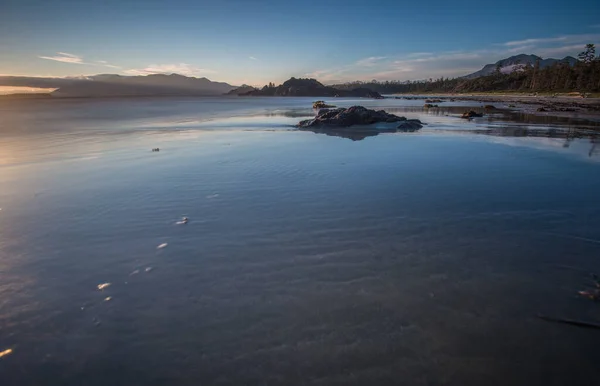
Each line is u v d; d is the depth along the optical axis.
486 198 6.08
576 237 4.52
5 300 3.18
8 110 33.44
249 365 2.41
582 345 2.61
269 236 4.52
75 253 4.08
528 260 3.92
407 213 5.36
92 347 2.61
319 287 3.36
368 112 18.75
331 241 4.38
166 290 3.32
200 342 2.64
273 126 18.86
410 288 3.35
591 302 3.13
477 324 2.85
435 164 8.77
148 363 2.45
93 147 11.58
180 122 21.39
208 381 2.30
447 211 5.45
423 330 2.77
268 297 3.20
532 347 2.59
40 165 8.80
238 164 8.77
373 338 2.67
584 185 6.90
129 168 8.39
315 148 11.22
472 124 19.31
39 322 2.88
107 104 49.16
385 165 8.66
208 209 5.52
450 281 3.48
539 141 12.72
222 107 42.72
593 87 75.00
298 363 2.43
